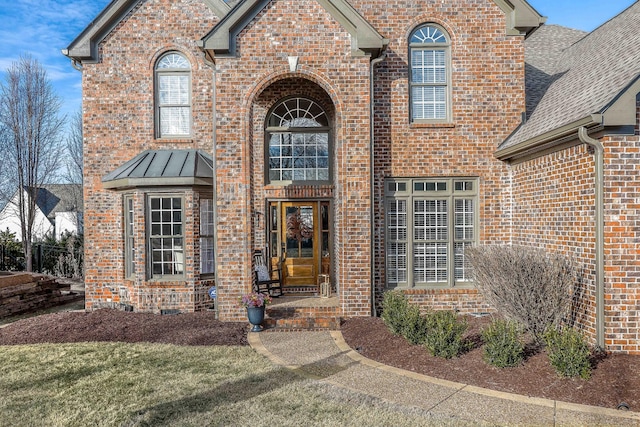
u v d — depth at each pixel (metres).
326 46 9.98
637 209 7.14
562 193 8.39
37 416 5.52
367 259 10.02
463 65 10.64
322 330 9.29
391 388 6.23
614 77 7.91
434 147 10.62
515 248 7.98
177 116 11.91
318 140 12.37
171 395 6.07
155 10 11.62
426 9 10.64
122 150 11.59
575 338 6.33
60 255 19.72
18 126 20.20
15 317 12.04
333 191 12.02
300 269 12.24
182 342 8.59
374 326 9.23
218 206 9.95
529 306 7.46
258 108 12.07
